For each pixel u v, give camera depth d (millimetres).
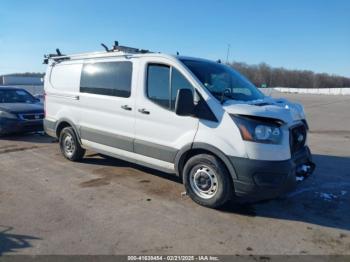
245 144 3904
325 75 112562
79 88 6180
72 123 6375
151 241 3465
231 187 4148
